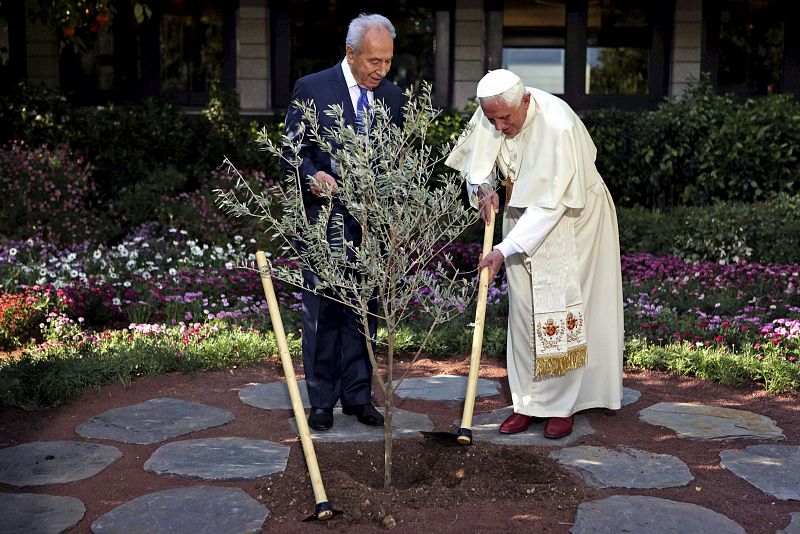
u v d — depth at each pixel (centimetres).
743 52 1153
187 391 468
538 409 393
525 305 393
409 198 346
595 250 398
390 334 337
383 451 374
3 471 351
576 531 294
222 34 1134
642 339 559
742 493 332
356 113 387
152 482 341
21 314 576
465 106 1095
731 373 489
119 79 1137
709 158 954
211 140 1017
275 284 701
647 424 414
